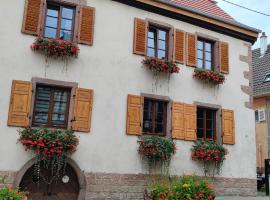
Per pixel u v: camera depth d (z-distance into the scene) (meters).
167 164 12.05
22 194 7.97
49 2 11.31
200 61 13.93
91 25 11.63
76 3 11.55
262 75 21.75
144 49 12.41
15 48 10.48
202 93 13.42
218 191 12.96
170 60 12.91
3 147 9.81
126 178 11.28
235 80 14.39
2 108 10.02
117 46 11.96
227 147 13.55
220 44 14.25
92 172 10.80
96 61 11.52
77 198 10.54
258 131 21.02
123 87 11.79
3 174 9.68
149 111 12.37
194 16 13.58
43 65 10.73
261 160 20.47
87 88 11.20
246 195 13.55
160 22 12.98
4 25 10.48
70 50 10.90
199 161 12.77
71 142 10.21
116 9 12.23
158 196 8.74
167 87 12.65
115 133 11.36
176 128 12.48
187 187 8.88
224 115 13.70
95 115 11.16
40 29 10.87
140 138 11.75
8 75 10.26
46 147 9.85
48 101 10.79
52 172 10.07
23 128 10.09
